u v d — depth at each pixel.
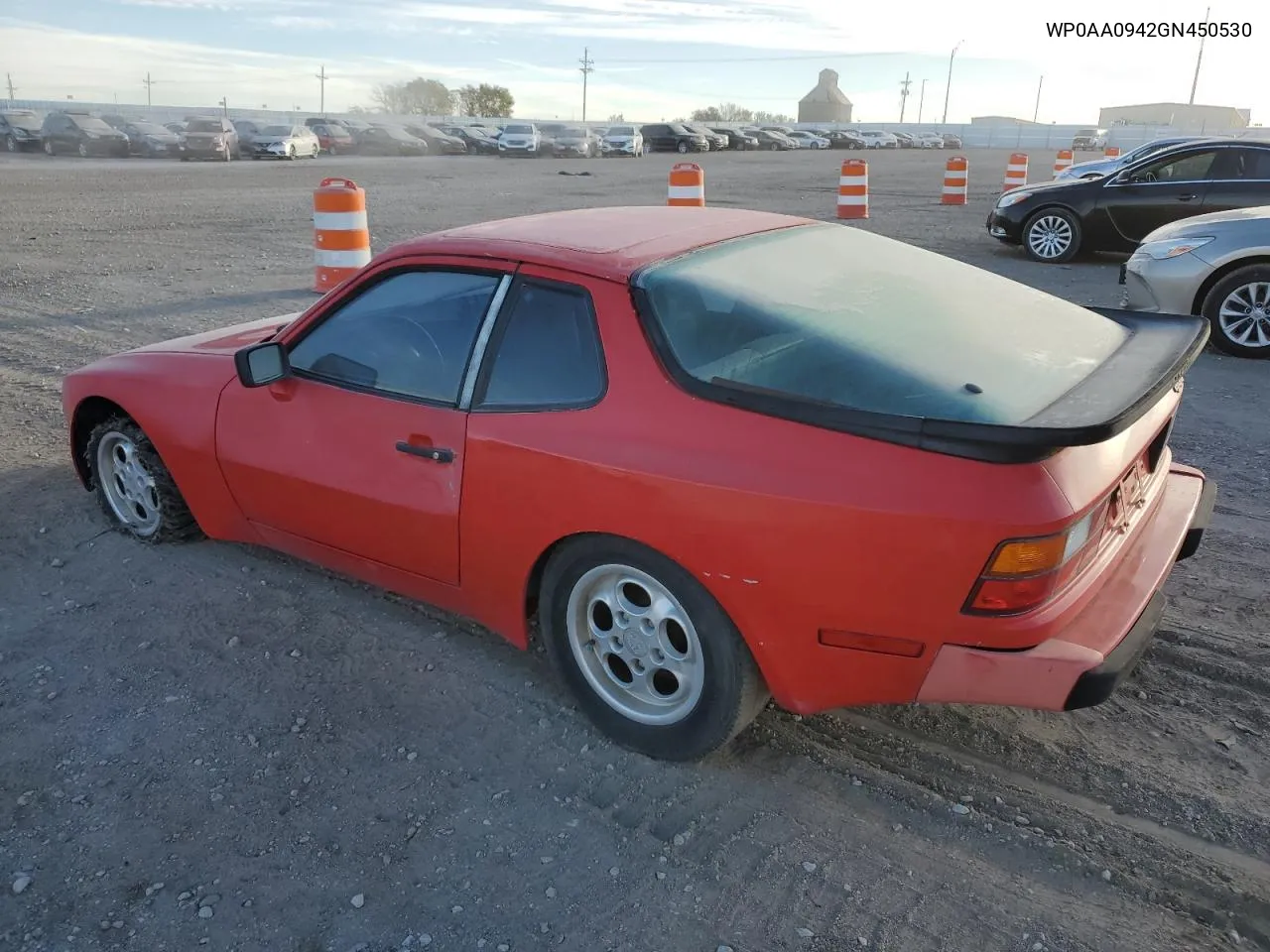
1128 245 12.01
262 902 2.48
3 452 5.45
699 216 3.49
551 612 3.05
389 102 107.81
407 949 2.33
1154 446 3.04
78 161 37.09
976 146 92.81
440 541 3.19
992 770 2.94
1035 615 2.39
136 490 4.33
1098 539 2.61
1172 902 2.45
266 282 10.41
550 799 2.83
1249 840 2.64
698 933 2.37
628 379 2.73
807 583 2.49
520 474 2.90
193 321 8.52
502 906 2.45
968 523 2.30
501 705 3.26
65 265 11.47
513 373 2.97
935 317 2.94
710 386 2.60
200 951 2.34
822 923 2.39
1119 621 2.54
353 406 3.37
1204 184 11.45
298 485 3.54
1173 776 2.89
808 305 2.86
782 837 2.67
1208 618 3.74
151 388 4.05
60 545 4.40
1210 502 3.35
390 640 3.65
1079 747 3.03
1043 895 2.47
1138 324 3.29
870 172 36.31
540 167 35.19
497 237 3.17
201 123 39.78
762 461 2.50
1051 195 12.27
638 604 2.92
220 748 3.06
